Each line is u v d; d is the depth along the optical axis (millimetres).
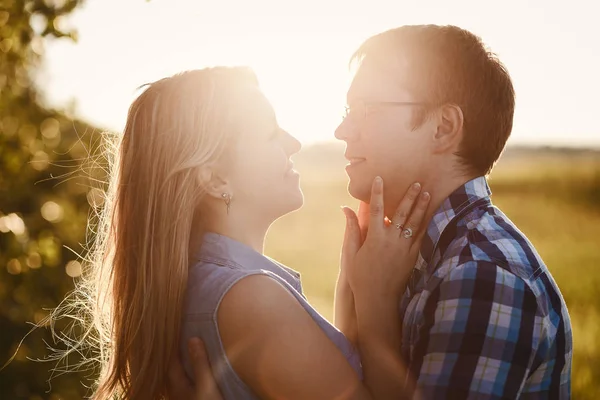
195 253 2018
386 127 2059
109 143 2377
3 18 4156
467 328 1682
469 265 1736
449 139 2018
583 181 23391
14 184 4758
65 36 4156
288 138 2166
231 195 2033
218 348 1848
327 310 11828
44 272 4996
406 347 1956
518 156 35312
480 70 2027
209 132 1997
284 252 18031
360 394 1908
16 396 5230
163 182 1976
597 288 10680
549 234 16391
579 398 6738
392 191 2111
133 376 1976
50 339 5516
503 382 1655
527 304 1694
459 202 1976
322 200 23797
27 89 4996
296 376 1795
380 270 2041
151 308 1932
